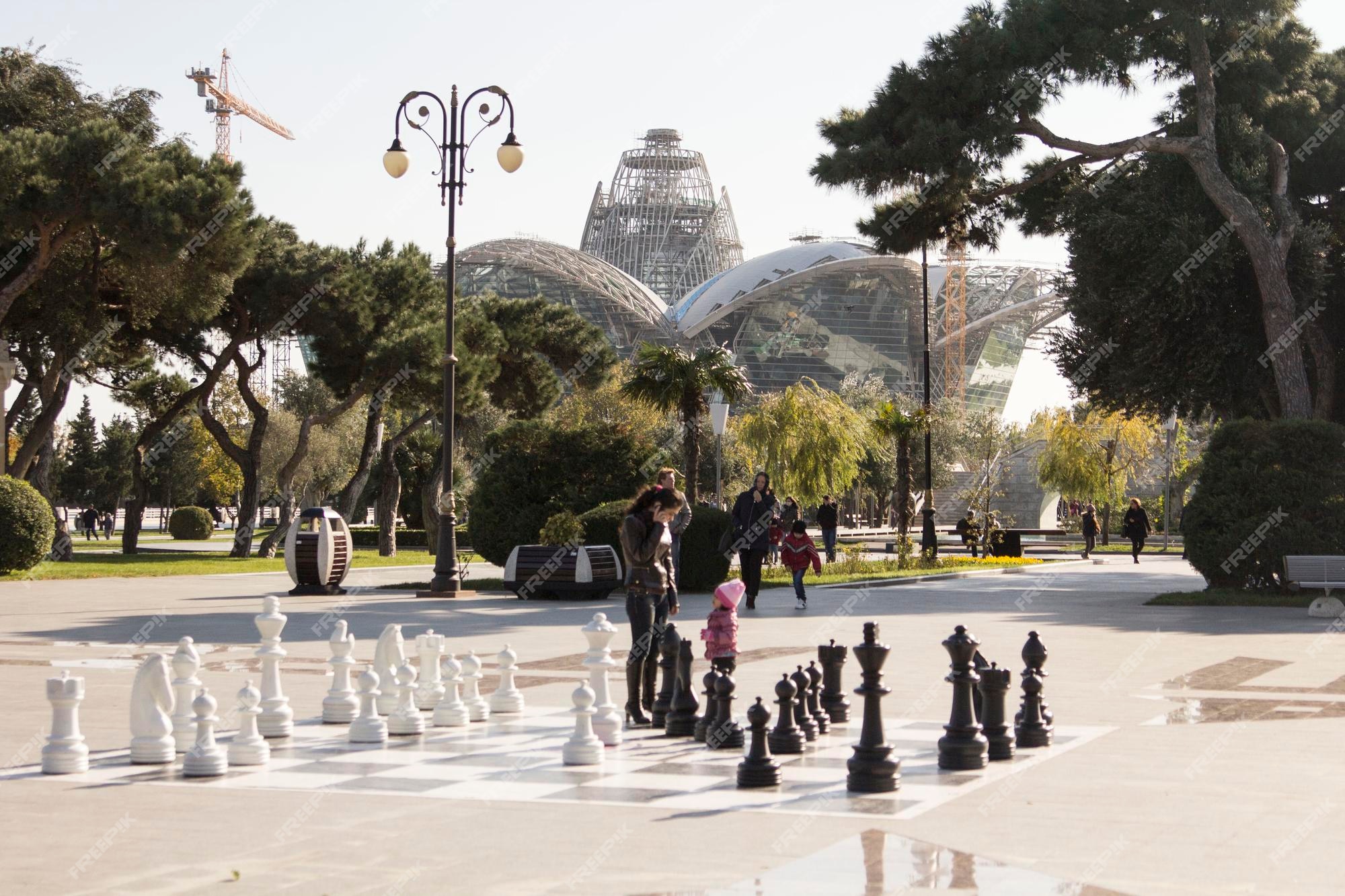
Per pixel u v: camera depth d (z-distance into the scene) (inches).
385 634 364.8
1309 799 253.6
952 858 209.3
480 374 1546.5
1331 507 805.2
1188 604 803.4
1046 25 933.8
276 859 211.2
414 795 261.0
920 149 933.8
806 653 537.6
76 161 1104.2
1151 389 1071.6
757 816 240.7
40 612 759.1
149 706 300.8
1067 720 355.9
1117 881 195.2
